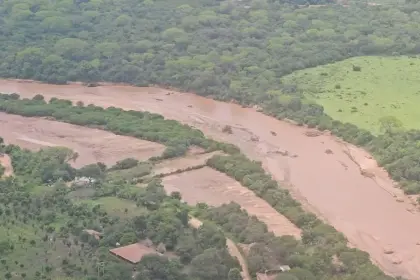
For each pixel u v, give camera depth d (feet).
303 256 557.33
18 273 482.28
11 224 552.82
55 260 503.61
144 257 508.12
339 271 552.82
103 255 516.73
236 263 548.72
